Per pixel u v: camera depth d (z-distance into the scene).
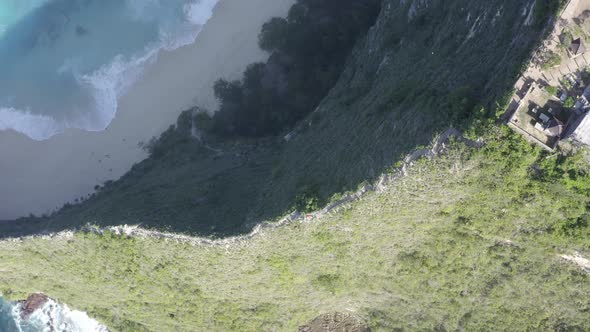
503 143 41.44
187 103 75.06
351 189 48.78
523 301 51.94
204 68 75.44
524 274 49.78
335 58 72.06
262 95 72.00
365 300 60.91
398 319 60.25
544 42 40.78
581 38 40.50
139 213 61.34
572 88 40.53
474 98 43.22
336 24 72.50
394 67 58.38
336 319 65.62
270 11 75.38
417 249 52.06
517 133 40.84
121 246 60.66
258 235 53.94
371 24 72.81
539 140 40.59
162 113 75.50
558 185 41.81
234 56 75.00
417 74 52.75
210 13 75.94
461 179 44.38
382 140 49.03
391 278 55.91
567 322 51.47
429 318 57.91
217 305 63.47
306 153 60.00
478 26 49.12
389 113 51.19
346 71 69.12
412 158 45.22
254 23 75.38
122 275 63.69
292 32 72.62
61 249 65.12
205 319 65.19
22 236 66.69
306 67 72.12
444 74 48.53
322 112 65.19
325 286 58.56
